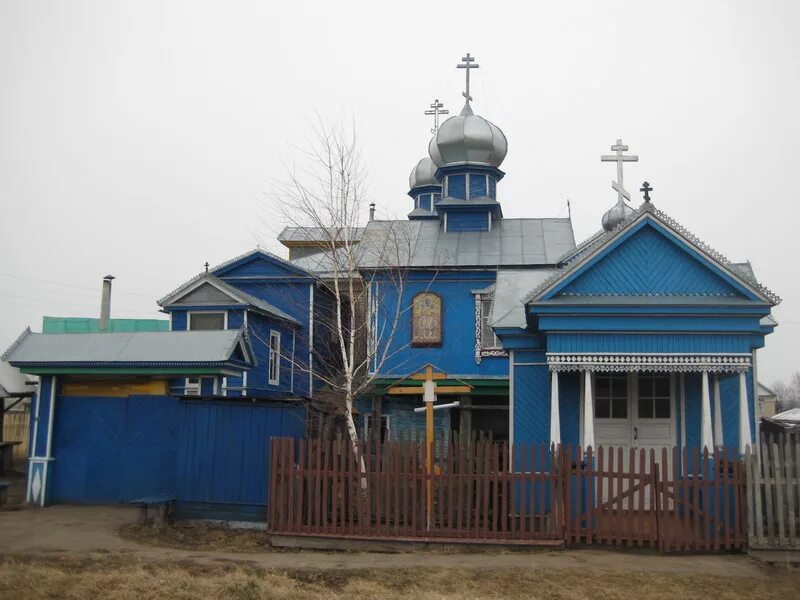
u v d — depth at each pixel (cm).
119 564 1184
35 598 1009
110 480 1678
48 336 1739
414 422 2359
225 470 1496
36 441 1692
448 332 2370
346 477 1352
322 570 1177
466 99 2884
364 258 2389
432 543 1312
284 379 2528
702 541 1288
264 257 2639
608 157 1969
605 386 1611
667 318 1423
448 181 2778
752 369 1605
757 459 1283
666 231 1459
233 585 1077
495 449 1333
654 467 1304
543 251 2467
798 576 1170
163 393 1698
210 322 2348
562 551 1294
